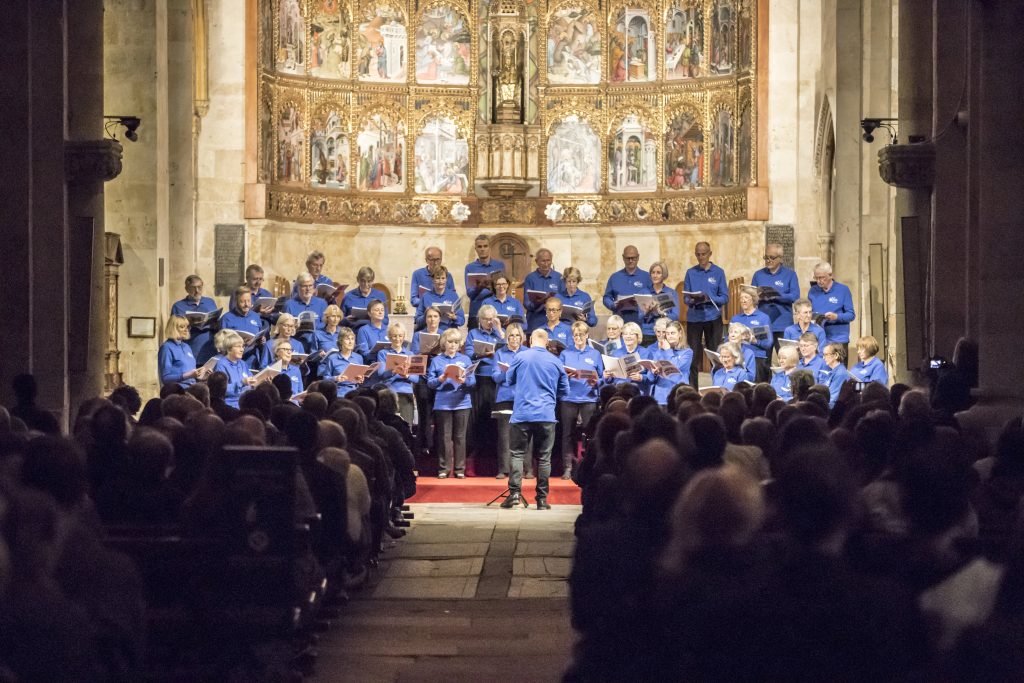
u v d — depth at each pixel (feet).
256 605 35.17
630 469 29.22
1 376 68.85
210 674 35.70
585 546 29.01
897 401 57.93
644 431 38.24
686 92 118.01
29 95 68.49
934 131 76.07
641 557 28.53
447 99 121.08
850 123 98.53
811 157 112.27
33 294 71.56
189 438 41.24
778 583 25.23
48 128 72.54
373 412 64.08
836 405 56.29
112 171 74.64
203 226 109.81
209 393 63.41
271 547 34.94
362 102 119.03
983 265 62.44
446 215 120.06
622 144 120.57
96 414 38.06
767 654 25.11
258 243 110.52
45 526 25.40
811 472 25.62
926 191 78.64
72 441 30.09
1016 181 62.39
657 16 119.03
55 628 24.02
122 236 99.50
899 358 81.76
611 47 120.57
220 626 35.17
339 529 41.09
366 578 54.29
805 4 111.86
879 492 34.68
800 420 34.81
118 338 99.14
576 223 120.16
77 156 73.72
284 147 114.32
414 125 120.37
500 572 57.98
